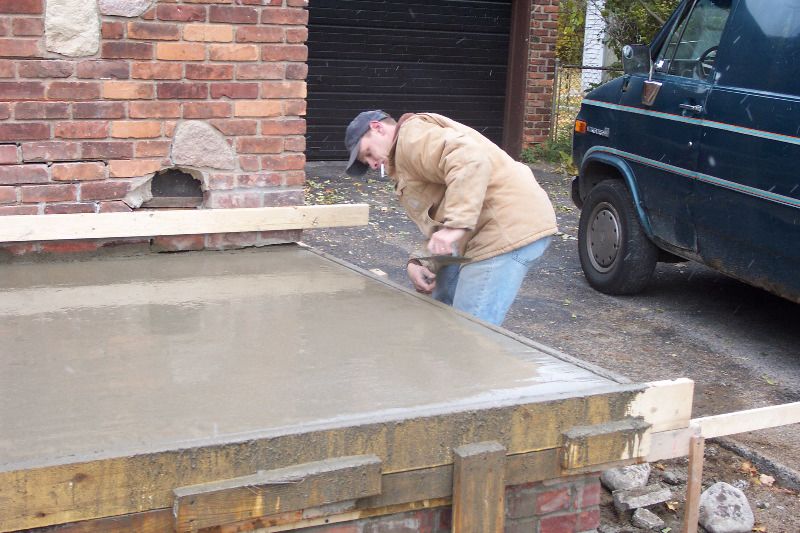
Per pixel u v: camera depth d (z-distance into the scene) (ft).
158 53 13.87
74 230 13.47
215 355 9.25
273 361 9.09
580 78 46.68
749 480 12.92
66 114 13.51
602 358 17.10
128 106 13.87
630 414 8.56
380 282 12.98
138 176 14.16
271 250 15.08
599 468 8.34
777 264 16.47
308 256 14.71
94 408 7.63
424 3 38.42
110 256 14.08
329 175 35.35
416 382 8.54
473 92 40.37
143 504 6.61
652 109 19.60
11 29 12.94
